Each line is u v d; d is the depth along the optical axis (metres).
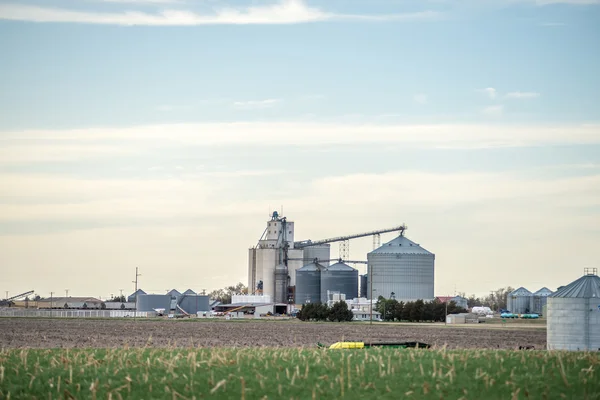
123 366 61.50
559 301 122.69
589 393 51.25
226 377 55.81
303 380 54.91
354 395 51.44
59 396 52.66
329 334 196.62
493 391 51.94
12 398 52.84
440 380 54.38
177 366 59.81
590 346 120.50
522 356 63.62
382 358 63.31
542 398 50.31
